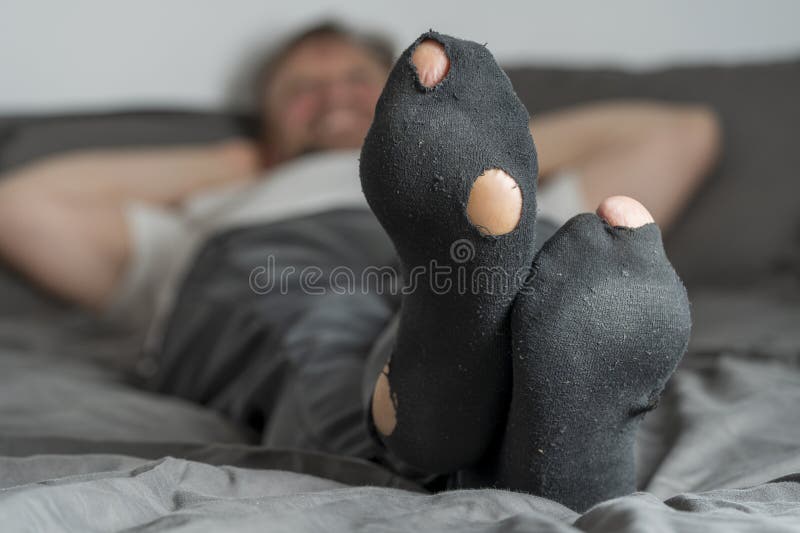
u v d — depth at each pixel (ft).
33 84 7.57
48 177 6.11
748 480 2.76
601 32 7.82
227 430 3.65
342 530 2.20
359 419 3.10
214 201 6.11
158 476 2.48
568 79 6.79
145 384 4.36
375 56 6.95
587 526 2.23
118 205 6.23
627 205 2.62
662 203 5.85
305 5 7.77
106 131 6.65
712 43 7.75
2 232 5.89
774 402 3.25
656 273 2.56
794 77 6.27
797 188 5.81
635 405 2.63
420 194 2.54
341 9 7.82
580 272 2.56
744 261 5.68
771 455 2.91
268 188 5.39
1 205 5.91
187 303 4.15
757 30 7.69
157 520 2.20
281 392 3.49
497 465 2.76
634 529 2.06
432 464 2.80
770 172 5.91
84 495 2.25
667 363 2.59
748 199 5.85
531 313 2.55
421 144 2.54
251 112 7.43
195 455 2.96
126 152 6.61
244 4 7.69
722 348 3.86
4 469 2.67
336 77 6.57
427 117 2.56
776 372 3.59
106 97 7.67
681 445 3.00
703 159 5.98
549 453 2.63
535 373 2.56
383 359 2.91
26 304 6.01
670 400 3.45
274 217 4.57
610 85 6.63
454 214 2.54
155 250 5.95
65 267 5.97
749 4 7.66
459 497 2.42
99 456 2.75
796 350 3.76
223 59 7.72
